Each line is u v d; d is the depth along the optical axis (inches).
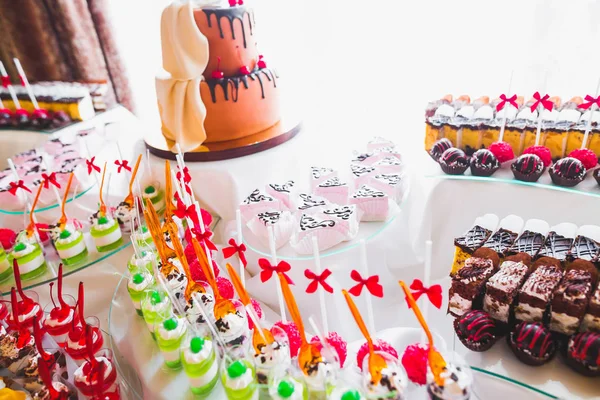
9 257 68.9
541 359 43.9
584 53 73.2
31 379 51.9
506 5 75.1
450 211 70.7
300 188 81.7
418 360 42.6
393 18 84.3
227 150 74.4
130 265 61.9
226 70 74.9
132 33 106.0
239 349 45.2
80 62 107.7
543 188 62.4
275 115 82.9
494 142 70.9
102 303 74.8
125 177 90.9
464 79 83.7
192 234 56.4
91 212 85.8
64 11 101.4
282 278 41.4
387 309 68.6
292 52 95.8
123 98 111.3
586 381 42.9
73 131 97.0
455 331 49.1
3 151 99.2
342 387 40.1
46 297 73.8
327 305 62.5
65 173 80.7
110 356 54.0
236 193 73.5
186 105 71.9
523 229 60.4
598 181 59.2
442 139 73.5
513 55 78.2
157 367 51.1
